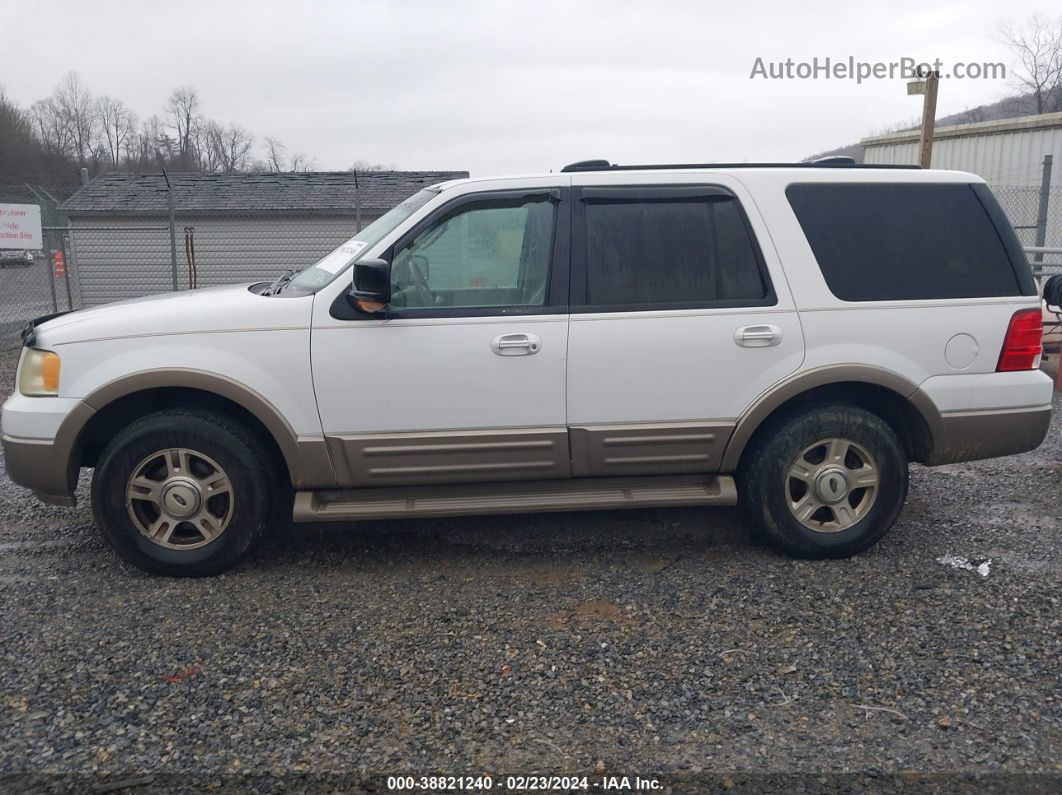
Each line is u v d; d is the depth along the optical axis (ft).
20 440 14.39
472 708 10.85
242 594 14.12
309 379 14.24
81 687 11.30
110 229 42.91
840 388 15.39
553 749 10.03
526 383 14.42
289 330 14.24
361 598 13.97
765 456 14.93
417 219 14.56
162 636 12.67
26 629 12.89
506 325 14.34
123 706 10.87
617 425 14.64
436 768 9.71
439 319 14.30
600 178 14.88
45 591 14.24
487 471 14.71
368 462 14.49
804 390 14.80
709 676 11.50
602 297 14.56
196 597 14.01
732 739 10.18
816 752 9.92
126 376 14.07
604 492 15.10
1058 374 28.50
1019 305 15.17
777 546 15.26
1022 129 50.06
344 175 69.62
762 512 15.08
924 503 18.26
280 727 10.47
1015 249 15.35
